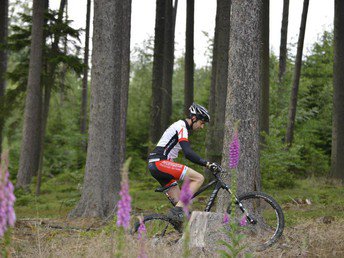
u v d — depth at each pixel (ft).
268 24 50.21
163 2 69.51
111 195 35.35
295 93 70.59
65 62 58.59
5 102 62.39
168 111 72.74
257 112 23.67
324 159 73.61
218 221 19.49
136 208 37.45
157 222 19.57
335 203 39.29
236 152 14.65
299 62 69.87
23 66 62.75
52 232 24.94
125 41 48.11
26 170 55.83
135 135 95.81
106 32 36.01
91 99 36.17
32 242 22.45
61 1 78.95
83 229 27.30
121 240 10.21
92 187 34.94
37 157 69.15
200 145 54.29
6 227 8.77
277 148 52.06
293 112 70.74
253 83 23.53
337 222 25.67
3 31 67.41
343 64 60.49
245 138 23.26
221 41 50.01
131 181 62.95
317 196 42.73
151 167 19.69
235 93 23.50
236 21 23.76
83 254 18.63
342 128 60.39
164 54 73.41
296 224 26.61
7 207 8.65
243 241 19.49
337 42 60.80
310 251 19.52
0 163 8.71
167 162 19.48
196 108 19.61
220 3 50.34
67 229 26.91
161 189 19.79
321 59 97.86
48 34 59.36
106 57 36.01
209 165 19.35
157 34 69.41
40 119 69.36
